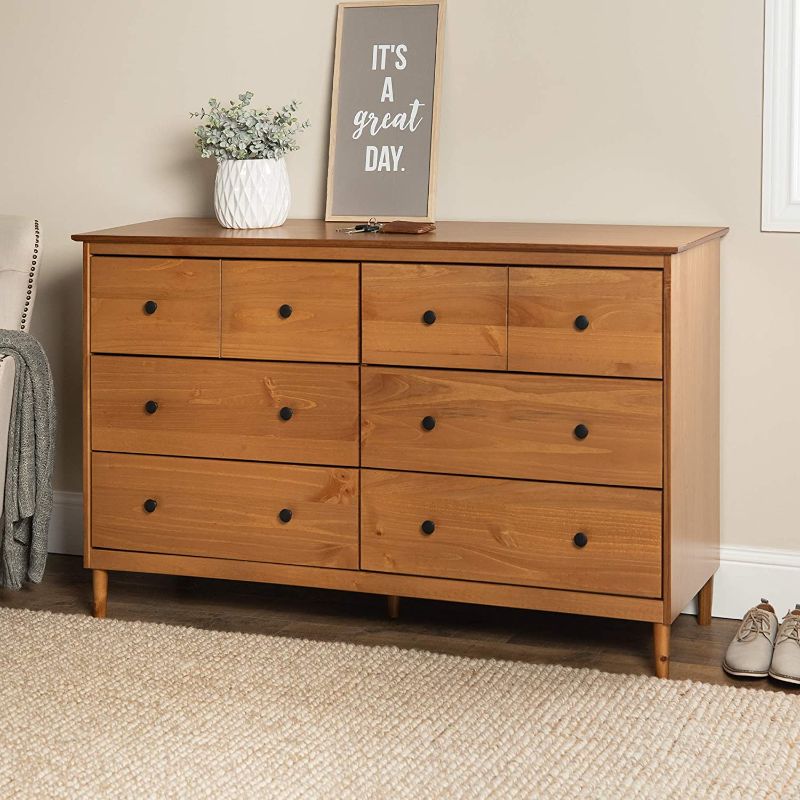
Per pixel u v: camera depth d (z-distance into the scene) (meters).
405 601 3.17
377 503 2.78
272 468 2.85
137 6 3.39
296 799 2.12
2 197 3.57
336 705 2.49
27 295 3.22
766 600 2.92
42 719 2.43
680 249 2.49
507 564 2.70
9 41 3.51
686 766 2.23
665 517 2.56
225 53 3.33
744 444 3.01
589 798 2.12
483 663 2.70
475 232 2.85
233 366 2.84
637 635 2.92
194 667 2.68
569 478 2.62
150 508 2.94
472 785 2.17
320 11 3.24
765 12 2.88
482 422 2.67
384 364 2.73
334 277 2.74
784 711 2.46
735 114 2.93
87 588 3.29
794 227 2.91
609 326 2.55
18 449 3.05
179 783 2.18
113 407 2.95
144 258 2.88
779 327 2.96
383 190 3.19
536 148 3.11
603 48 3.02
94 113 3.46
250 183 3.00
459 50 3.14
